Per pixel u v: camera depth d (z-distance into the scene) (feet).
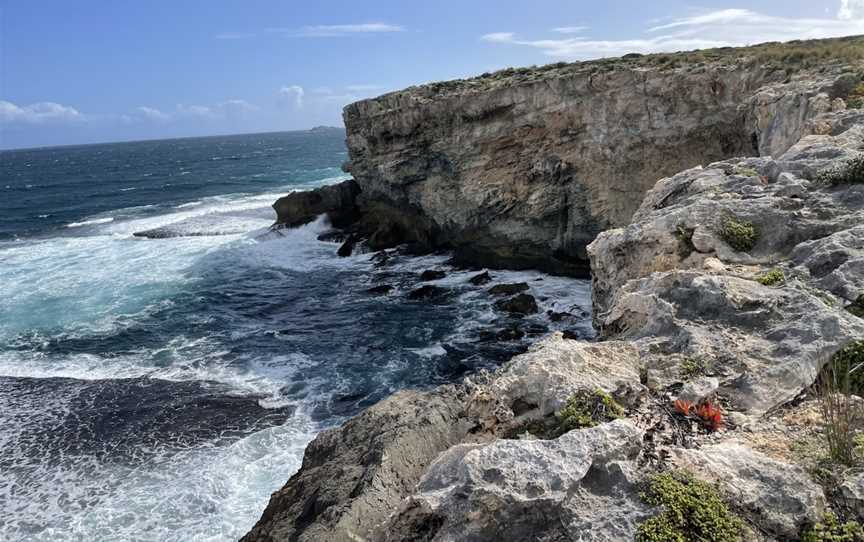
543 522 16.25
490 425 22.76
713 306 27.20
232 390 74.23
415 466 22.68
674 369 23.53
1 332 98.12
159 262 140.87
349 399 70.79
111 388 76.18
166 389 75.15
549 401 22.08
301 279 124.26
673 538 15.12
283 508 25.18
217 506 51.01
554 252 113.50
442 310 100.07
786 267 30.78
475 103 114.93
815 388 21.29
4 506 52.80
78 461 59.52
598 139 101.50
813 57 83.82
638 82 94.79
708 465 17.48
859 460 17.34
